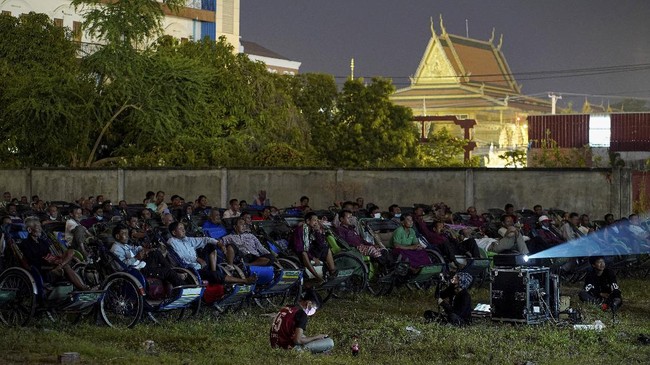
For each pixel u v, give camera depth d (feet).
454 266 59.16
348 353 37.81
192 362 34.42
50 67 146.20
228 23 228.02
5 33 148.25
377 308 51.34
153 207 79.61
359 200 79.61
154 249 44.86
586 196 87.81
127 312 42.63
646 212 94.32
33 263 42.93
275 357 35.17
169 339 39.86
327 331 42.65
